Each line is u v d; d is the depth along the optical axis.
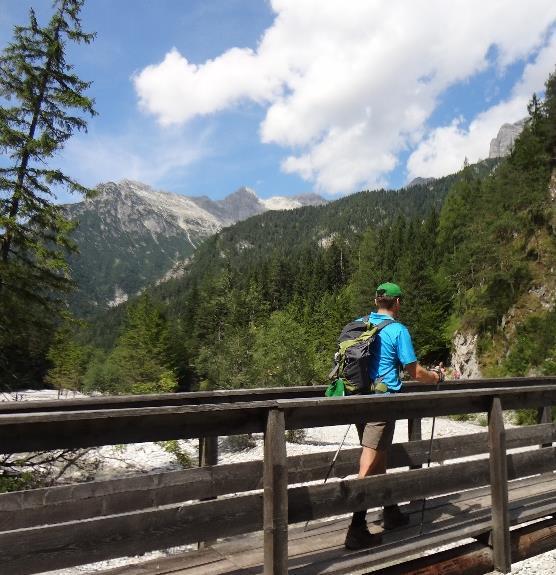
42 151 13.95
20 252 13.88
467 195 81.25
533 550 4.55
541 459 4.75
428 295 61.59
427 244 85.56
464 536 3.93
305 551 3.63
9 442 2.41
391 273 74.75
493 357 46.25
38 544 2.49
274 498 2.98
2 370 13.23
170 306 144.50
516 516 4.37
